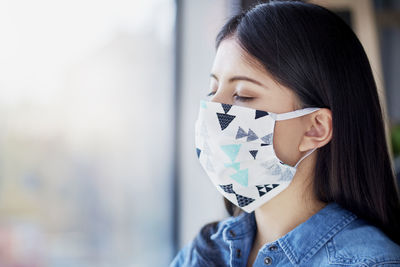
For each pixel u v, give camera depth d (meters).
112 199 1.80
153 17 1.87
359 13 1.96
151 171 1.89
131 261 1.84
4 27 1.60
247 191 0.83
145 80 1.87
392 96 1.97
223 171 0.84
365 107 0.80
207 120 0.83
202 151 0.88
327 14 0.82
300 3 0.82
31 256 1.66
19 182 1.64
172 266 0.99
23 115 1.64
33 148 1.66
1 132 1.61
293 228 0.81
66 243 1.72
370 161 0.79
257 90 0.79
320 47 0.77
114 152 1.80
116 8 1.78
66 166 1.72
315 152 0.81
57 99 1.69
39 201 1.68
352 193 0.78
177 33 1.94
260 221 0.86
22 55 1.63
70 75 1.70
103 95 1.77
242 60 0.80
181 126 1.93
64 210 1.72
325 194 0.80
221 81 0.84
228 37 0.84
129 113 1.83
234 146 0.82
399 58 2.02
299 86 0.77
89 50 1.73
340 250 0.72
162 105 1.91
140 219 1.86
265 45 0.78
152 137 1.89
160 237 1.90
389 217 0.82
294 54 0.77
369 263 0.67
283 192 0.82
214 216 1.84
